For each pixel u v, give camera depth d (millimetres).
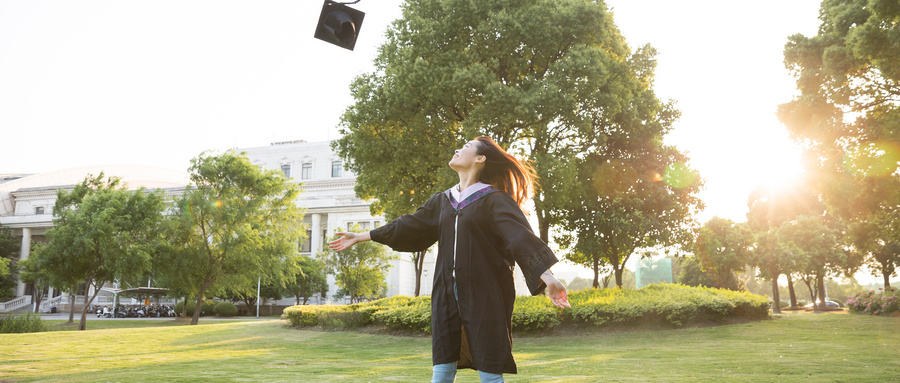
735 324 15734
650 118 20922
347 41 6266
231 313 49125
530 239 1912
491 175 2324
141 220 28656
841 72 16875
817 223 36906
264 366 7371
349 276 41812
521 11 17453
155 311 45969
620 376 5750
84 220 27500
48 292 62562
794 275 40250
